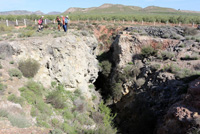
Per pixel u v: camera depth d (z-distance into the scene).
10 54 14.35
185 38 27.66
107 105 24.27
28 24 35.97
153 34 32.00
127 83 24.08
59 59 18.06
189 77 17.03
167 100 15.91
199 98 11.74
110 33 43.62
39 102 11.42
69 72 18.69
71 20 58.03
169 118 12.80
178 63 21.11
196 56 21.52
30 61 14.52
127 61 27.98
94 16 59.88
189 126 10.49
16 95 10.70
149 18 54.69
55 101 13.06
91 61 24.64
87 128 12.45
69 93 17.72
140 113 17.83
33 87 12.67
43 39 18.09
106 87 29.00
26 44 15.87
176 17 52.97
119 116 21.72
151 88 18.92
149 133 14.89
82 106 15.85
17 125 8.15
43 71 15.95
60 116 12.25
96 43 28.89
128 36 30.08
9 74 12.48
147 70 22.53
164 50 26.14
